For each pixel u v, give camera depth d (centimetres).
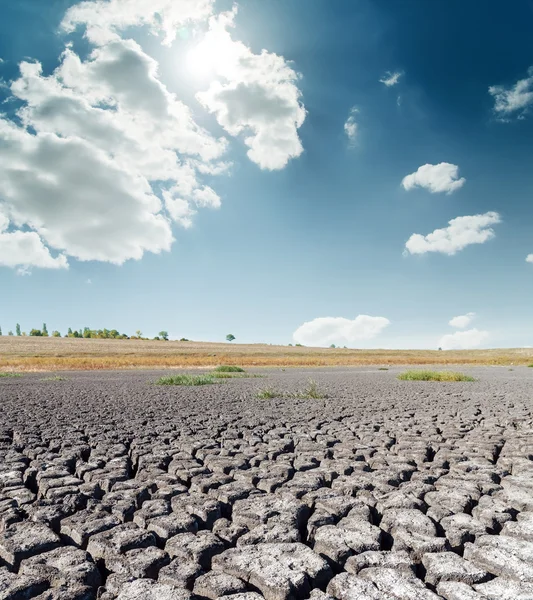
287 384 1549
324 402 941
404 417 717
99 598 195
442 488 336
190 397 1066
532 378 1967
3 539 250
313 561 218
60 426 640
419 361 5228
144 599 188
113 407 862
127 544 242
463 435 558
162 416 737
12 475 390
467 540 248
